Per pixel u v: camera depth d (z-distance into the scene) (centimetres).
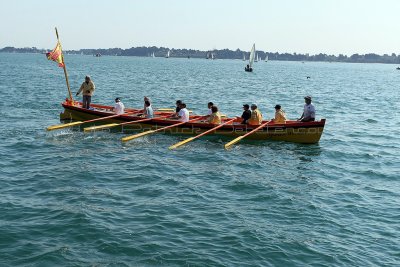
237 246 871
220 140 1922
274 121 1967
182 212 1041
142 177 1316
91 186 1212
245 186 1267
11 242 845
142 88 4909
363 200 1178
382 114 3167
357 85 7444
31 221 946
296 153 1723
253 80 7762
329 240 918
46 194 1128
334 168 1516
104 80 6200
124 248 842
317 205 1127
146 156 1588
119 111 2080
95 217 980
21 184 1203
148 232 916
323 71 16362
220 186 1263
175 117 2070
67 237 877
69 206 1044
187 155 1633
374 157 1692
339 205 1134
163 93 4356
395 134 2253
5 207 1020
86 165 1422
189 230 936
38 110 2655
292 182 1330
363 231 971
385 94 5431
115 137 1895
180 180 1305
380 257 854
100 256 810
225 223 984
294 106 3600
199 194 1181
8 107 2711
